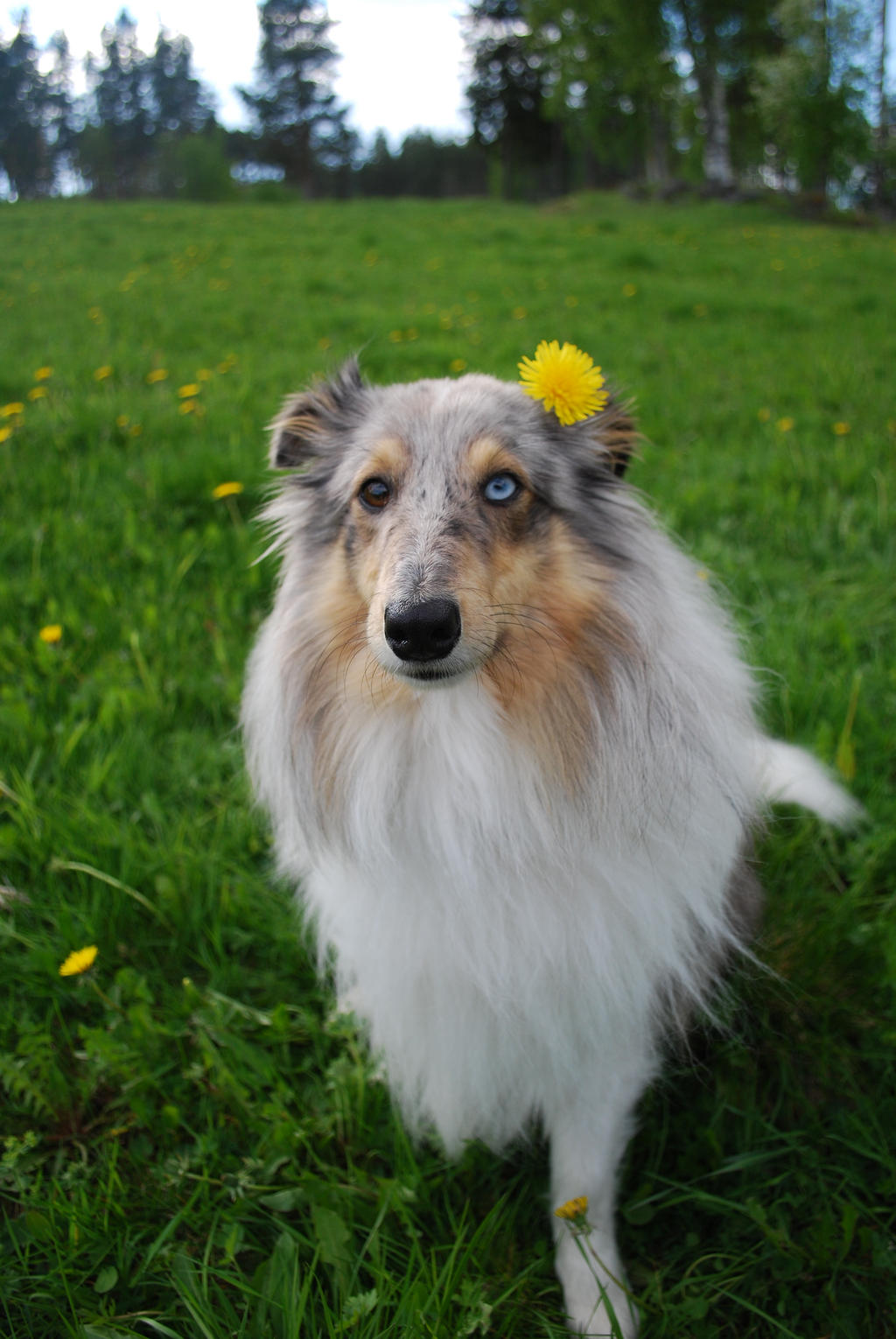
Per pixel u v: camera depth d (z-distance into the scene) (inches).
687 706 23.4
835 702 35.6
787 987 27.4
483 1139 25.5
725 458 57.3
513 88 505.0
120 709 36.1
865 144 294.4
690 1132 25.7
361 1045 26.8
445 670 21.6
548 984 22.8
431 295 118.5
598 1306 22.1
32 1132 23.9
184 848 30.6
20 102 794.8
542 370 23.2
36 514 49.7
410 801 23.3
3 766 33.9
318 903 26.0
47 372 72.7
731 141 371.9
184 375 77.2
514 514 23.5
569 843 22.7
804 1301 22.2
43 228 204.2
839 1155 24.4
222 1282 22.4
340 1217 22.5
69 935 28.4
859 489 52.8
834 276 135.9
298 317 101.9
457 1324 20.9
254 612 42.6
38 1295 21.5
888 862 30.5
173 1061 26.2
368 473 24.2
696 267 142.2
